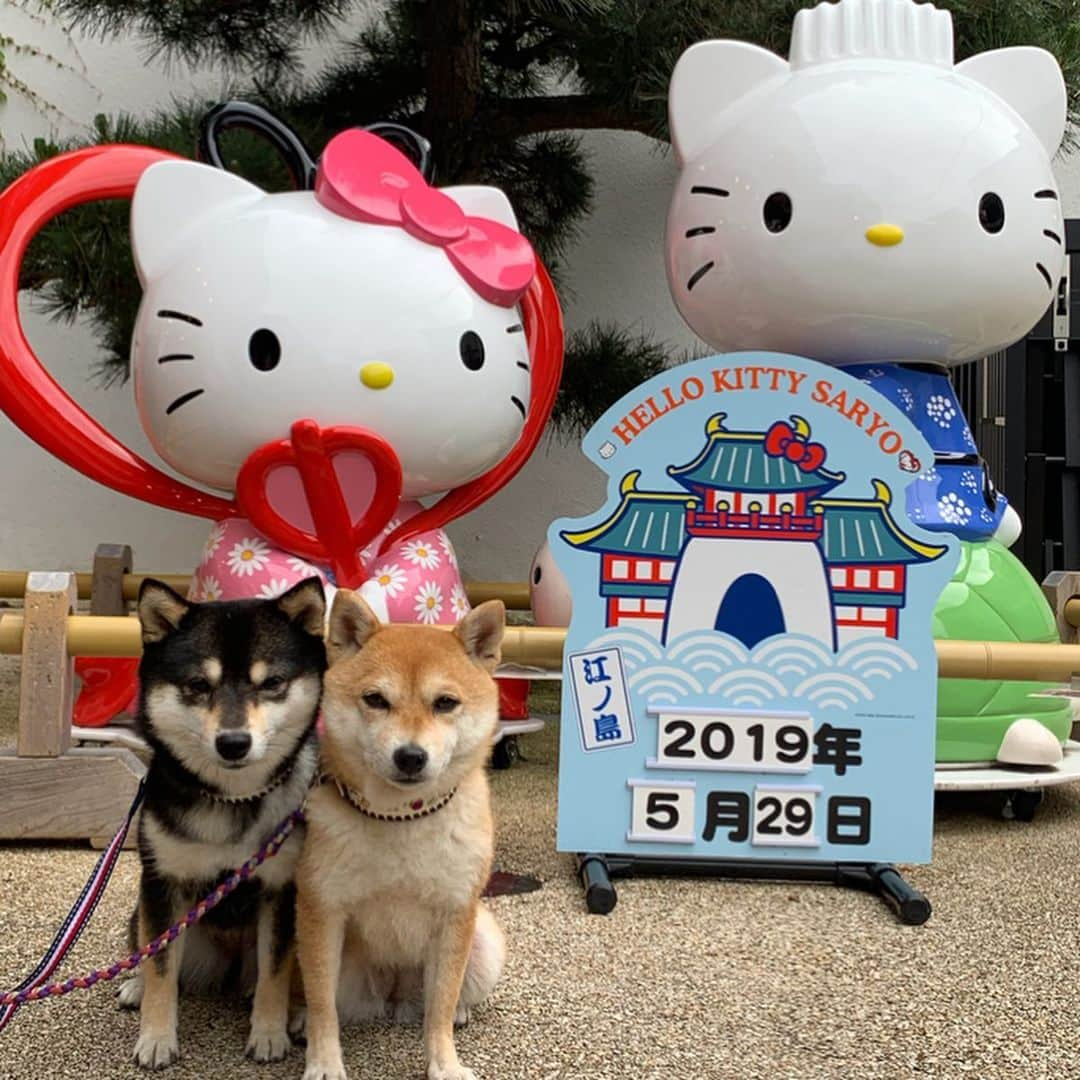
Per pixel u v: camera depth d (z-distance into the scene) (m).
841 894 2.16
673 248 2.85
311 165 2.64
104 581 3.23
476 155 4.05
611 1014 1.65
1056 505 4.10
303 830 1.53
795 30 2.76
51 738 2.27
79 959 1.78
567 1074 1.49
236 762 1.45
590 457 2.19
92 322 4.33
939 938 1.95
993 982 1.77
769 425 2.20
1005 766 2.65
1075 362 3.97
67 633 2.29
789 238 2.59
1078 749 2.86
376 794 1.44
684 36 3.43
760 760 2.19
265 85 4.29
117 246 3.06
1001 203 2.61
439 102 3.94
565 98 4.11
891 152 2.55
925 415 2.77
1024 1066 1.52
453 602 2.66
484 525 5.22
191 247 2.45
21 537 5.18
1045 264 2.71
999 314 2.69
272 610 1.56
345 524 2.44
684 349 5.23
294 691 1.53
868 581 2.20
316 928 1.45
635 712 2.19
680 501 2.20
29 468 5.15
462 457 2.56
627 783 2.19
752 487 2.20
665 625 2.20
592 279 5.18
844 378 2.19
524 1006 1.67
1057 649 2.35
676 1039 1.58
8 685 3.91
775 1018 1.65
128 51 5.09
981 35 3.58
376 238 2.44
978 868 2.32
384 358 2.38
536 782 2.91
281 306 2.36
